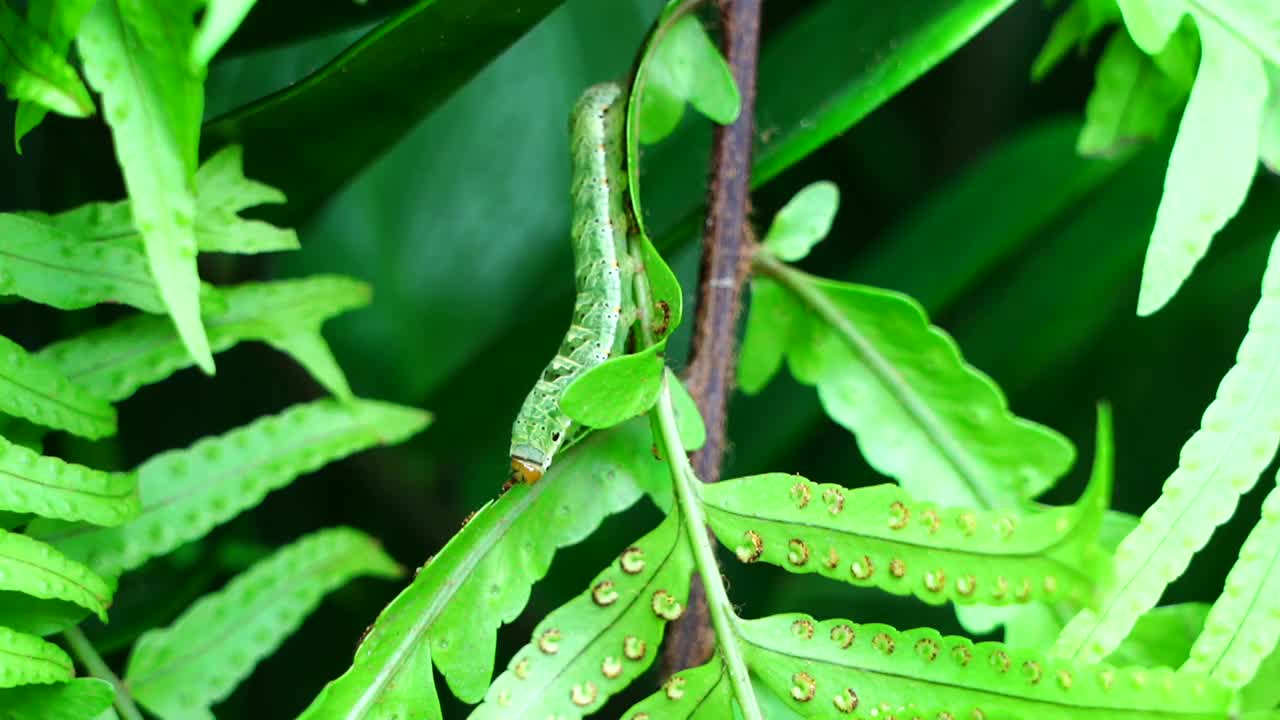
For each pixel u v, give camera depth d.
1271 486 0.54
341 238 0.59
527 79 0.60
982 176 0.56
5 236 0.42
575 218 0.45
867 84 0.45
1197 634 0.44
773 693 0.42
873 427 0.46
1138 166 0.59
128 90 0.40
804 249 0.46
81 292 0.43
